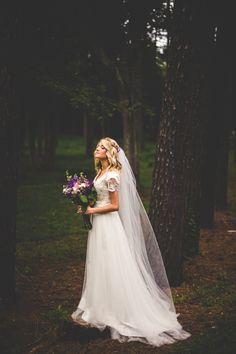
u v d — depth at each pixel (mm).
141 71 15078
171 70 5949
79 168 21906
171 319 4816
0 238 5250
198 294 5816
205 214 10250
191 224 7754
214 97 9961
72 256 8039
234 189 16391
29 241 9273
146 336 4484
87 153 28156
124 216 4930
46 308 5473
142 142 30406
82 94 11734
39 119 24188
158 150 6188
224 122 12344
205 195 10195
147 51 13062
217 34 10258
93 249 4801
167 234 6137
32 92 17828
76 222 10984
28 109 21625
